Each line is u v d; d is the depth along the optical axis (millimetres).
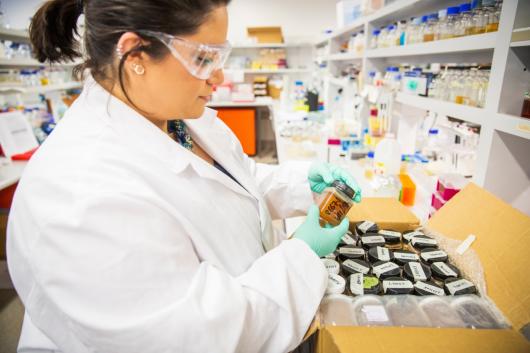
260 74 5742
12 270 642
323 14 5441
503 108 984
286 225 1340
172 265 578
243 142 4891
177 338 540
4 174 2135
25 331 810
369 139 2072
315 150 2295
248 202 924
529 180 1070
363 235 1010
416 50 1492
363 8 2463
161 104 640
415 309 733
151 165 684
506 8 927
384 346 601
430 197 1470
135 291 535
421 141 2064
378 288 794
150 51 566
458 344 599
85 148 626
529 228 746
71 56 724
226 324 579
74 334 612
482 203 898
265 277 685
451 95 1471
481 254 819
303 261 738
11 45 3076
